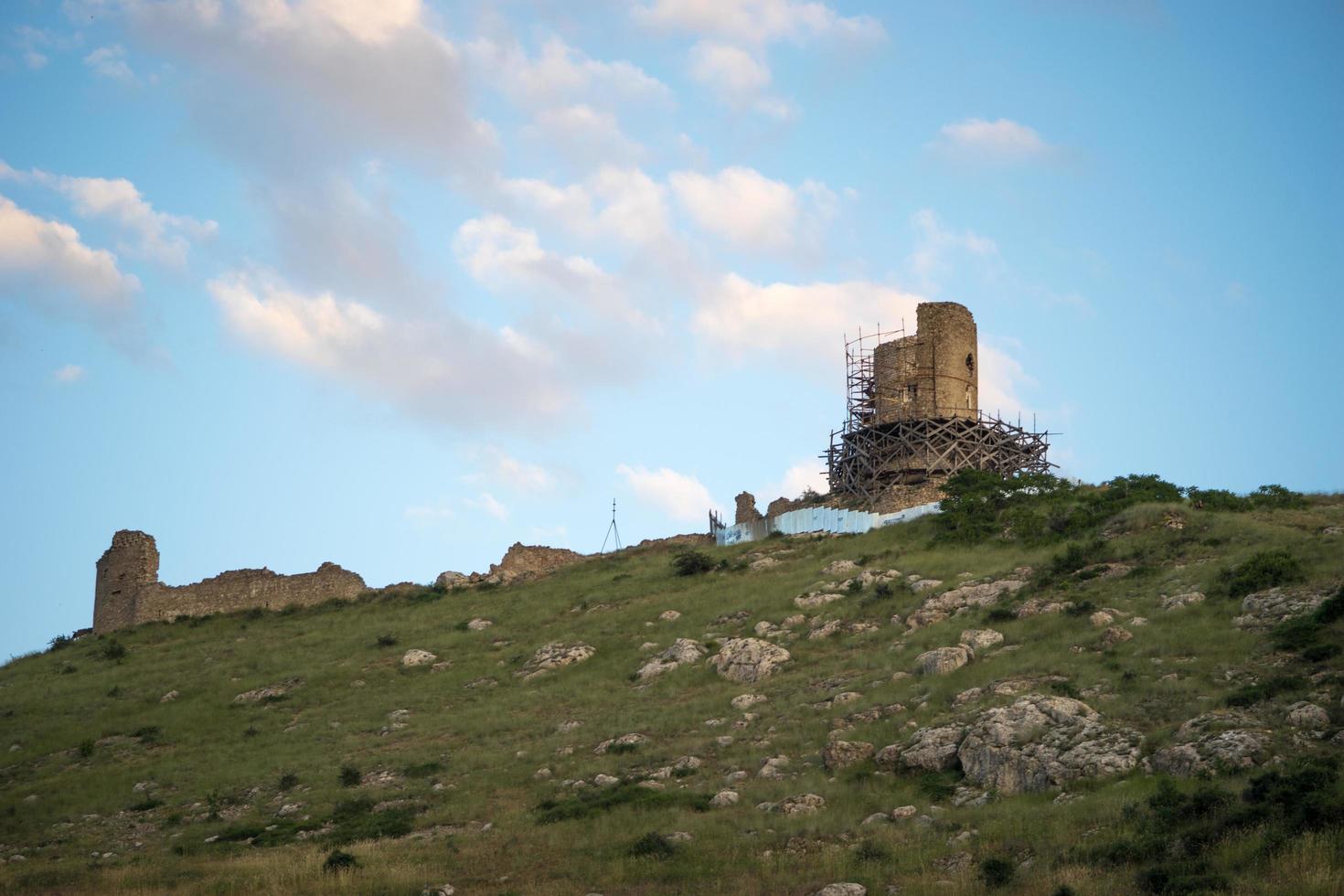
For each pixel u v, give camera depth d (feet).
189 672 237.45
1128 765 120.88
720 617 223.71
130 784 177.06
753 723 164.35
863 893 102.94
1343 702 118.62
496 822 138.41
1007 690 146.10
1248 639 144.66
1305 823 97.40
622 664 207.51
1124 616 166.91
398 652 236.02
